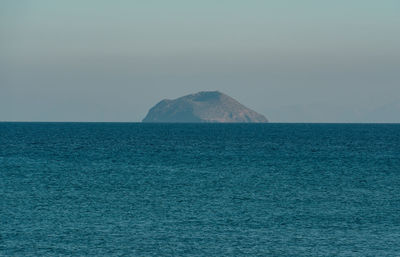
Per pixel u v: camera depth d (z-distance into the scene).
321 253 121.88
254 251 122.81
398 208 175.62
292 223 151.25
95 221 150.75
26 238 131.00
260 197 195.88
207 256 118.75
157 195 197.62
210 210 169.38
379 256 120.00
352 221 154.62
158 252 121.12
